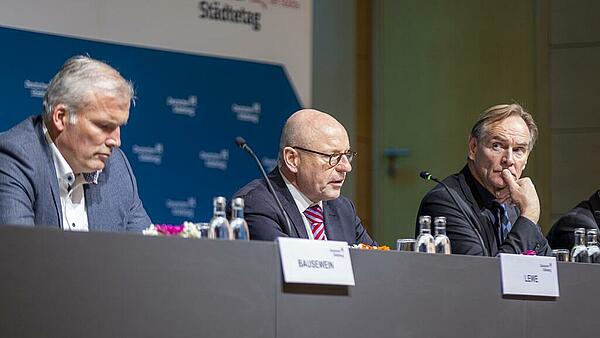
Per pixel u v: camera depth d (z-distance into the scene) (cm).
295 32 710
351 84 841
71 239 292
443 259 374
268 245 328
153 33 661
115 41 647
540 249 479
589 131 810
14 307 282
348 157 455
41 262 287
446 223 495
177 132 666
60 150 386
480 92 841
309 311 335
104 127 383
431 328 368
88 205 401
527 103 828
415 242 408
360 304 348
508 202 520
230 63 686
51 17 625
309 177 449
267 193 450
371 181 861
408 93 858
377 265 354
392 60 863
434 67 853
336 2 829
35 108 617
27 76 615
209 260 314
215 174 677
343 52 836
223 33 685
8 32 611
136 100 653
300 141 450
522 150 512
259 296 324
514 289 396
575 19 820
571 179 812
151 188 654
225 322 316
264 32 699
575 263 423
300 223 450
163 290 306
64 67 386
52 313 288
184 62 670
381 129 862
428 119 852
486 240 503
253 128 691
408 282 362
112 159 418
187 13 673
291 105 706
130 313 299
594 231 471
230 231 350
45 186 381
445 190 504
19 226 284
